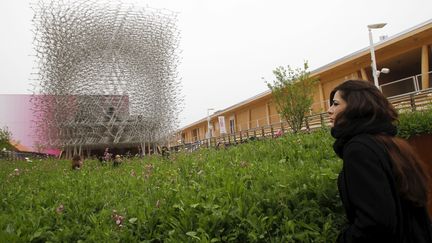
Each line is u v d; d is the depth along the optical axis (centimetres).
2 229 329
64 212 414
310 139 872
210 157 905
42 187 716
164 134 3384
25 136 4381
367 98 223
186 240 281
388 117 224
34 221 361
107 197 496
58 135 3131
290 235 283
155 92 3438
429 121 817
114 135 3172
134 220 331
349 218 215
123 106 3281
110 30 3416
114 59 3334
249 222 287
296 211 315
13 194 606
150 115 3331
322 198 324
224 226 294
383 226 186
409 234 204
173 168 757
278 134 1380
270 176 425
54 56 3278
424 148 817
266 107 3631
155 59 3512
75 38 3325
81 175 886
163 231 312
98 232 326
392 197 193
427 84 1836
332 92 245
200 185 447
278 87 1850
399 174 204
